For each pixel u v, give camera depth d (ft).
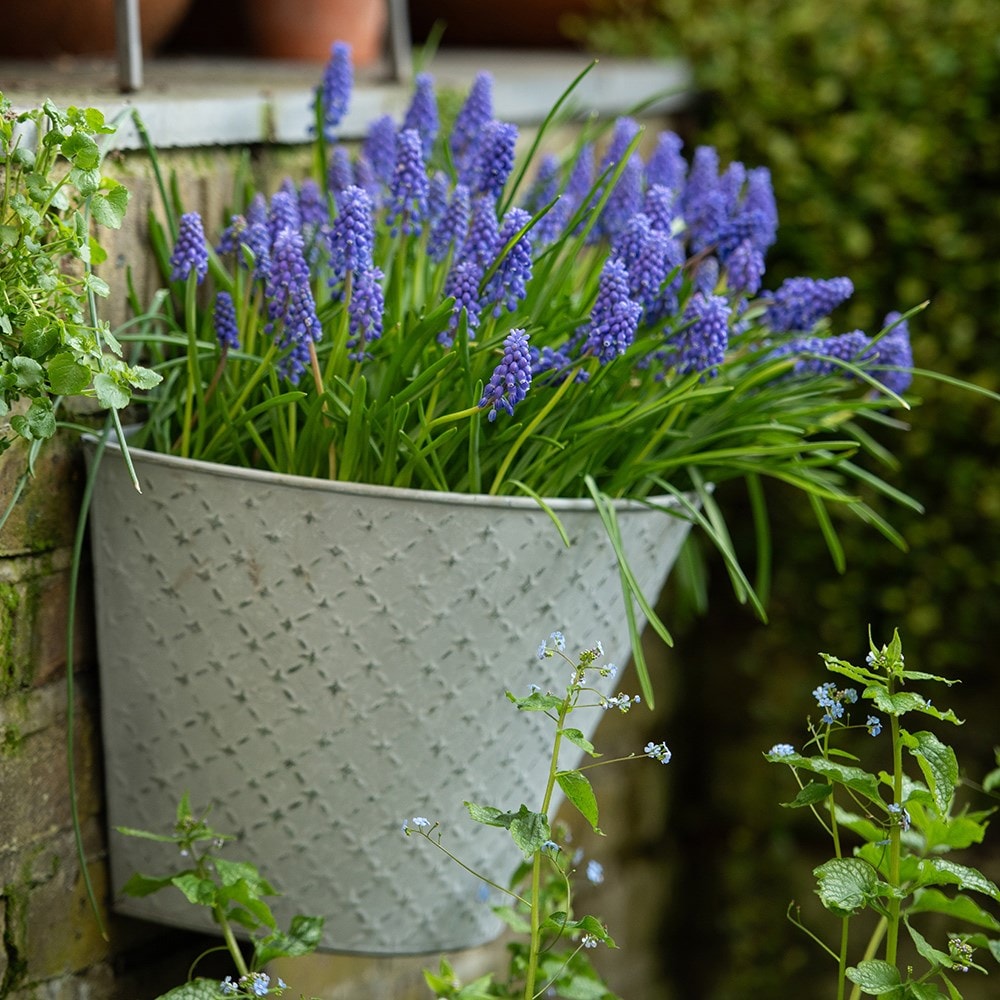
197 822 6.33
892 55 8.57
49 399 6.24
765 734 9.50
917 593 8.86
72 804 6.32
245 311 6.49
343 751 6.40
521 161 7.81
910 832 6.39
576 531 6.42
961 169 8.51
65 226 6.09
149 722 6.47
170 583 6.36
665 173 7.21
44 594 6.41
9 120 6.05
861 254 8.68
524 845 6.11
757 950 9.66
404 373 6.39
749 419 6.69
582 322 6.49
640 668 6.29
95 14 7.43
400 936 6.57
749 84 8.86
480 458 6.44
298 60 8.21
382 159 6.88
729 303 6.85
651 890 9.46
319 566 6.29
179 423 6.56
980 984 8.75
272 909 6.52
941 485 8.71
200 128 6.72
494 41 10.42
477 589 6.34
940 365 8.61
